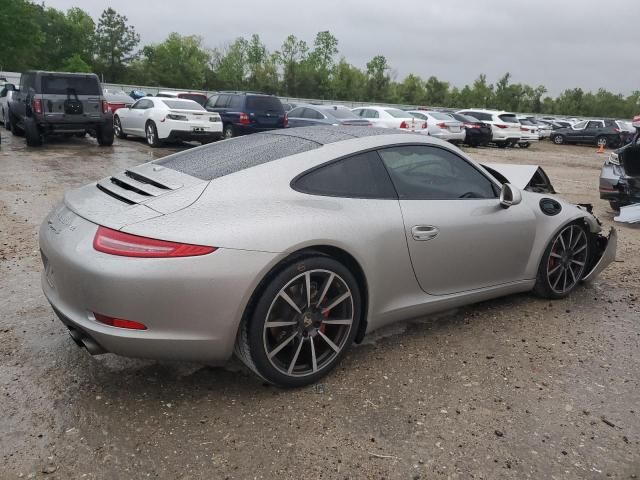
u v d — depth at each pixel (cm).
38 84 1241
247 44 6956
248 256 254
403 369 314
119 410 265
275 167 290
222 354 265
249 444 243
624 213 720
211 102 1684
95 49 7081
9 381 287
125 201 274
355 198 303
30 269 457
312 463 232
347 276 289
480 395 290
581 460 241
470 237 347
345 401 279
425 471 230
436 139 359
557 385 303
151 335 247
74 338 274
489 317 394
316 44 6912
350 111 1802
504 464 236
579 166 1739
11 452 232
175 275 241
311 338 287
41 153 1205
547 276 414
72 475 220
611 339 365
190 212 258
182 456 233
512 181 426
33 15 4666
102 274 239
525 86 7900
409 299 332
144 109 1498
